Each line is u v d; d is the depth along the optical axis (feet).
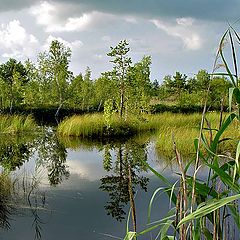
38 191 25.82
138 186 28.35
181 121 73.72
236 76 5.53
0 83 92.58
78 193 26.30
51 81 113.50
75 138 59.47
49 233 18.38
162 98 127.95
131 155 43.24
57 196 25.09
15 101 95.35
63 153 45.68
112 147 50.21
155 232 17.61
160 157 40.27
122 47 66.13
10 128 63.98
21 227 19.26
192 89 124.16
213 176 6.30
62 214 21.42
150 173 32.86
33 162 39.14
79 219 20.65
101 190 27.43
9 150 47.11
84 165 37.91
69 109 109.29
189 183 6.23
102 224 19.72
